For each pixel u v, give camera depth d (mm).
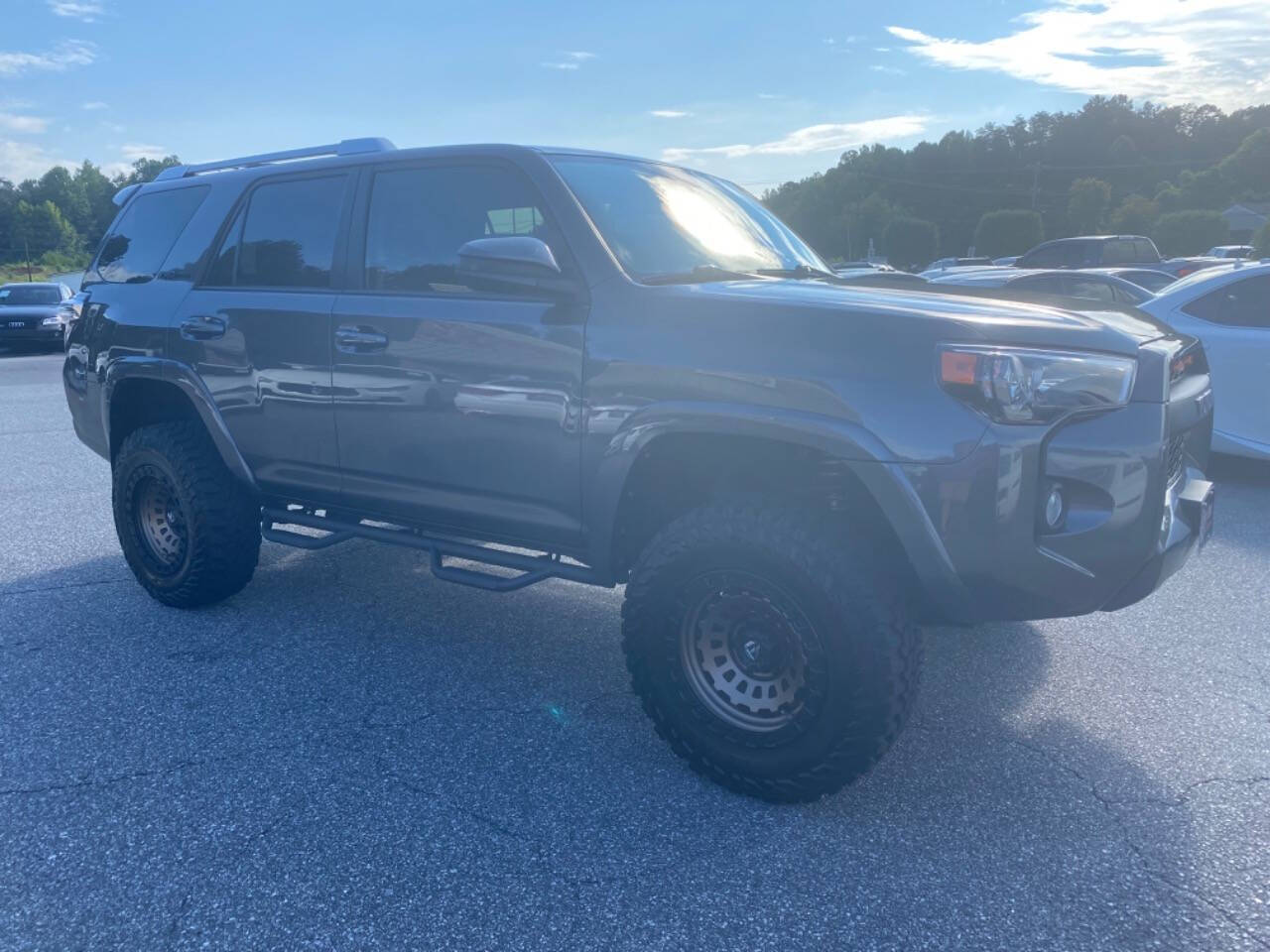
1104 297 11203
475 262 3234
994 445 2717
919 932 2490
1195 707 3693
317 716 3666
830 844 2869
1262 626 4477
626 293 3252
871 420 2791
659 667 3162
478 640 4406
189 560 4508
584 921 2535
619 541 3365
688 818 3006
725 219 4066
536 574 3586
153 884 2678
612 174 3779
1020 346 2777
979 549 2756
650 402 3109
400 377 3705
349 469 3977
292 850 2830
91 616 4695
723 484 3350
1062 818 2986
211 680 3973
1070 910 2566
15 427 10539
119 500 4688
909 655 2855
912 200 137375
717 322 3057
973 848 2842
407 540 3973
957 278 12219
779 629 2959
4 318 20969
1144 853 2809
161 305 4566
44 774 3248
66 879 2697
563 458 3348
